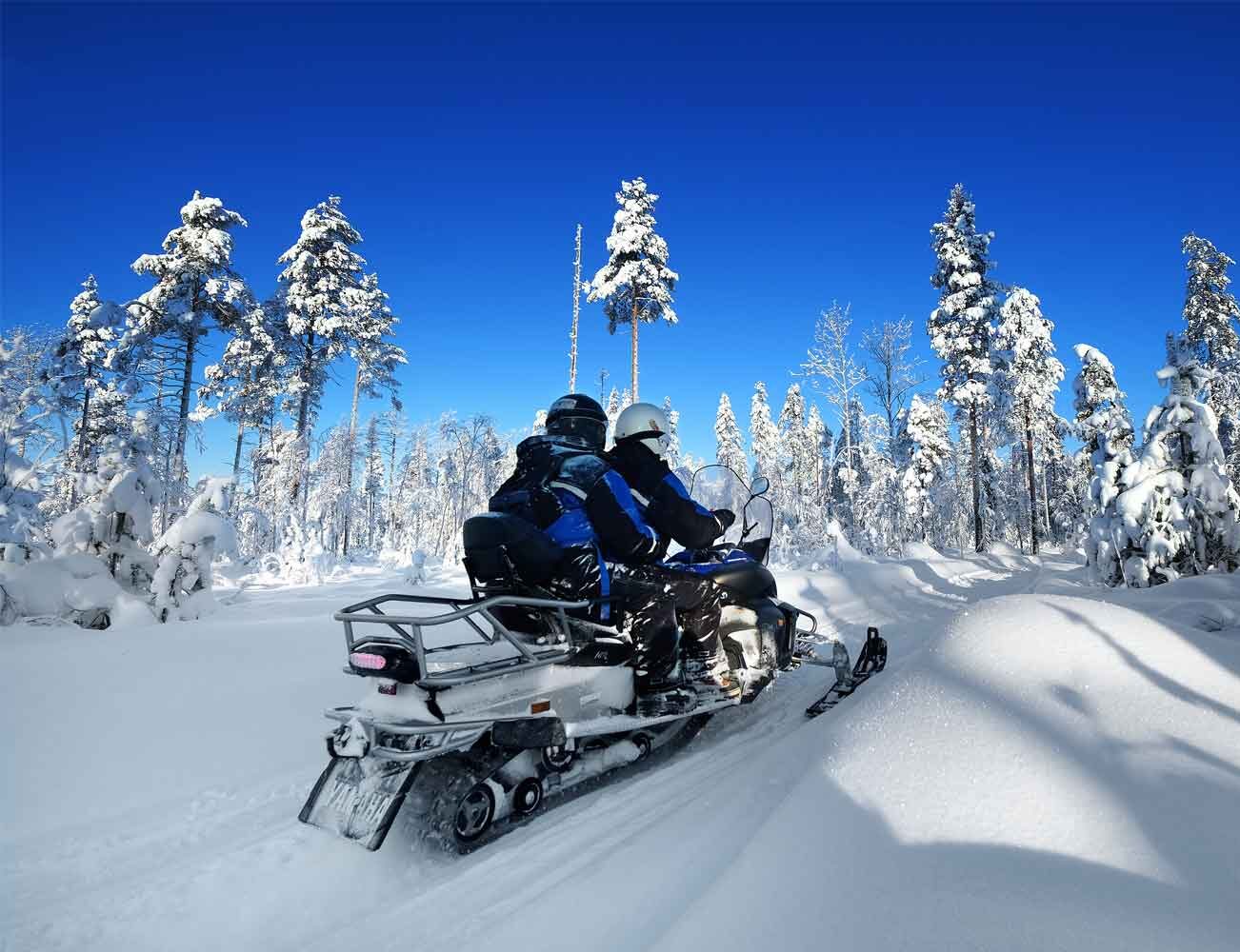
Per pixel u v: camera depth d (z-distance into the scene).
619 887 2.12
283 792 3.62
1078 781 2.01
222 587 14.89
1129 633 2.83
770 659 4.41
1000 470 41.44
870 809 2.11
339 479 41.22
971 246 30.33
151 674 5.32
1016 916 1.50
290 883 2.69
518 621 3.56
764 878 1.86
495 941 2.00
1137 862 1.66
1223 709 2.27
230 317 26.95
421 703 2.89
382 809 2.75
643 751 3.67
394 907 2.46
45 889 2.72
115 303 24.56
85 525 8.80
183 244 25.95
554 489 3.57
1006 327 32.41
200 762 3.97
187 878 2.76
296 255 31.95
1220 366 31.09
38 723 4.31
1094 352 17.64
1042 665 2.68
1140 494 8.62
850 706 3.61
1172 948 1.33
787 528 19.33
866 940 1.52
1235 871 1.56
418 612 8.57
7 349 14.55
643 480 3.89
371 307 33.78
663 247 29.00
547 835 2.89
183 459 23.42
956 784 2.12
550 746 3.20
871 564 14.07
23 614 7.27
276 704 4.84
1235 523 8.27
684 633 4.08
